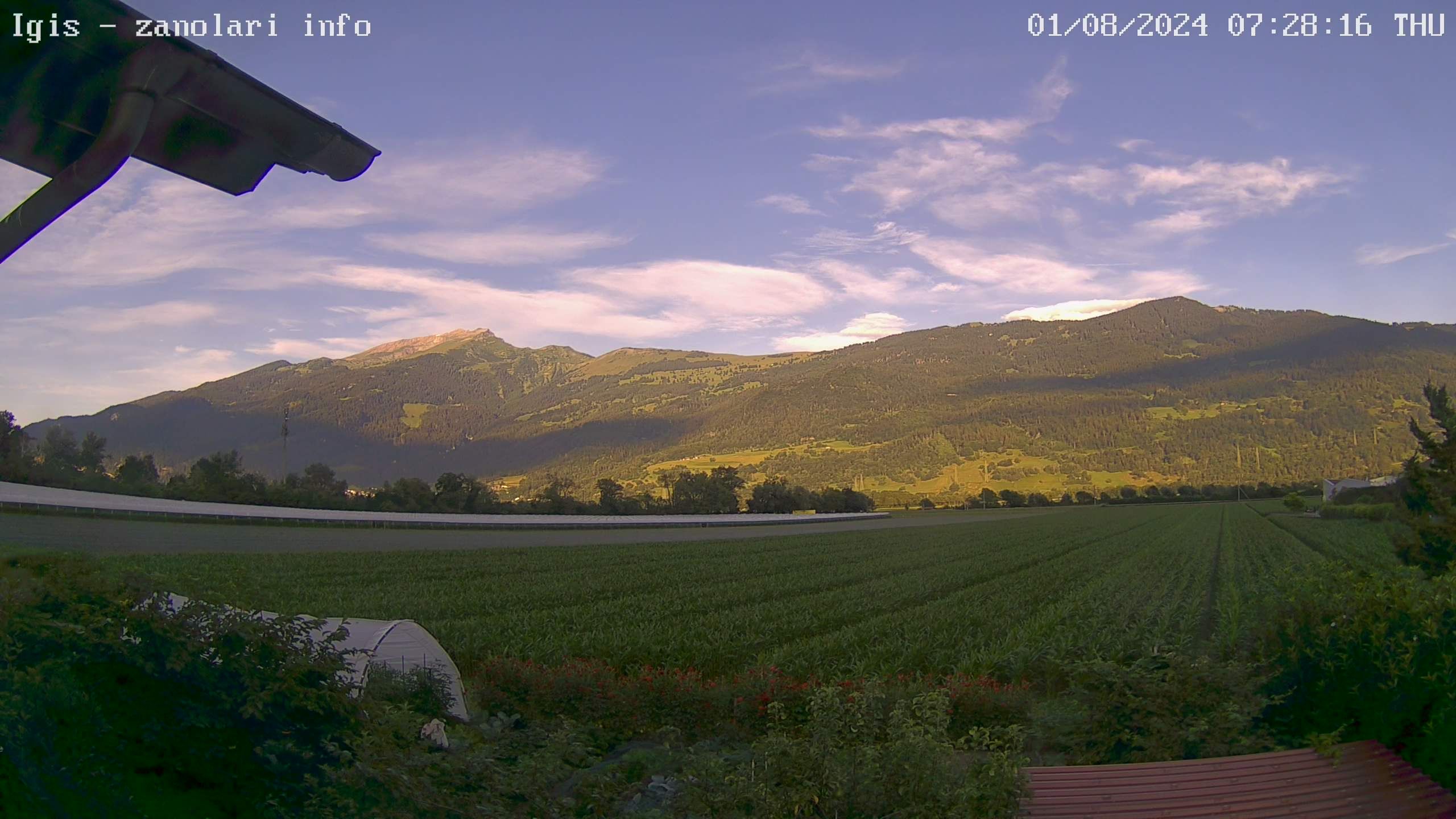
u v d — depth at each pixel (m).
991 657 18.94
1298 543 64.62
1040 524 108.81
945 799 5.42
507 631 23.64
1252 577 41.31
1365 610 7.70
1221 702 8.01
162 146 2.90
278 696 5.46
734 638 23.11
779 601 34.81
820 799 5.63
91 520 54.72
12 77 2.54
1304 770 6.58
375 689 10.74
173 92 2.66
